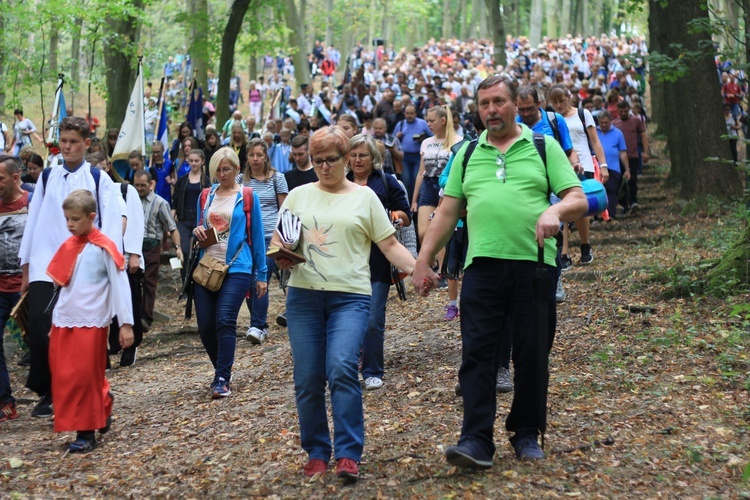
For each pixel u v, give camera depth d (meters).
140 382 8.19
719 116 13.67
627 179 13.52
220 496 4.59
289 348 8.66
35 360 6.29
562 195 4.44
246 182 9.06
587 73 33.47
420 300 10.23
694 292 8.07
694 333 6.98
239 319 10.94
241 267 7.10
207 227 7.14
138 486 4.90
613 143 13.13
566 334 7.49
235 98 32.25
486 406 4.41
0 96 23.09
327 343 4.61
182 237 11.41
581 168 6.94
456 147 7.07
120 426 6.30
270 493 4.53
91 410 5.60
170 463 5.27
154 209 10.21
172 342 10.17
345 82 25.48
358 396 4.55
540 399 4.50
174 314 11.60
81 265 5.57
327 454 4.70
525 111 6.87
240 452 5.34
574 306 8.45
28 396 7.97
